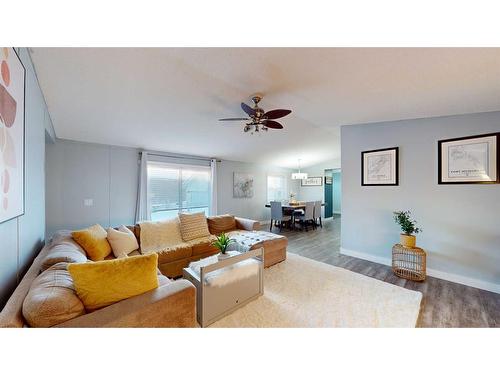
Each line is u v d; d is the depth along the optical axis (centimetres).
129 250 252
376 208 324
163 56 191
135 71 211
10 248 118
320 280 259
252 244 282
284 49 149
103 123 309
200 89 251
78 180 348
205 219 355
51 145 326
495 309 194
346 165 361
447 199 257
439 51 129
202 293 172
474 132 238
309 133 462
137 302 110
